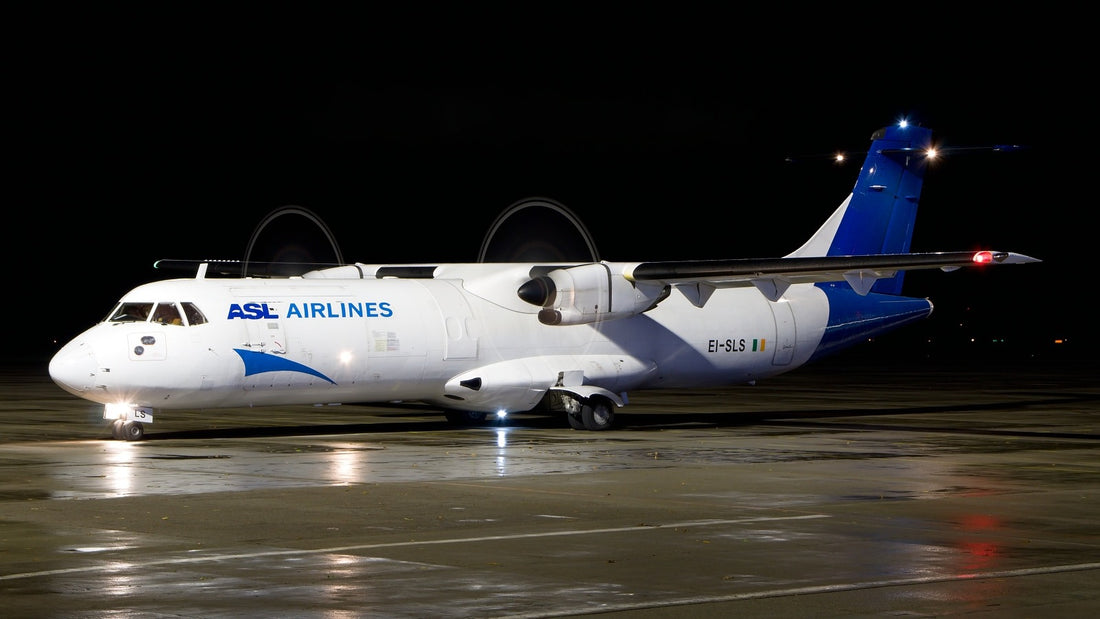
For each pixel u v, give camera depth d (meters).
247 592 12.79
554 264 33.69
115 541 15.73
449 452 26.91
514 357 33.16
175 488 20.78
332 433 31.91
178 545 15.47
